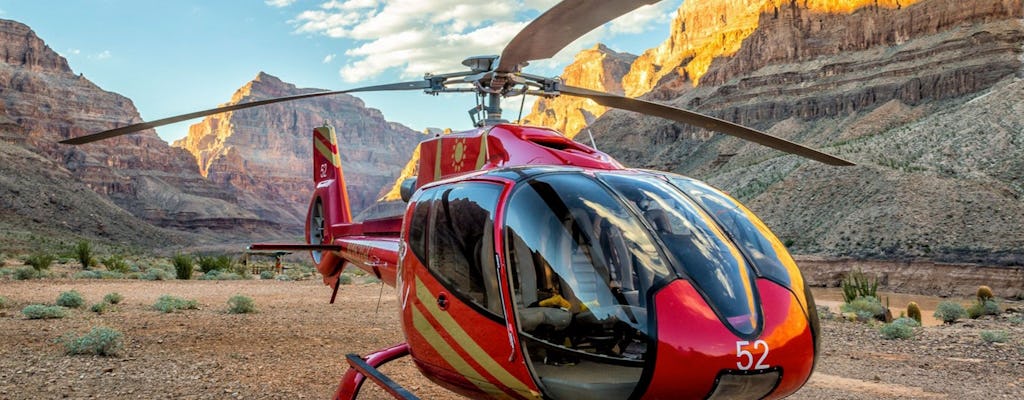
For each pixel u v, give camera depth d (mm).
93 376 7211
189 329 10984
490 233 3816
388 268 6023
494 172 4137
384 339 10391
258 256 71750
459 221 4086
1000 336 11250
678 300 3342
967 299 66562
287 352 9016
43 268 31531
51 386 6711
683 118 4586
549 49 3959
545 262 3570
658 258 3469
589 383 3420
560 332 3471
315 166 10102
